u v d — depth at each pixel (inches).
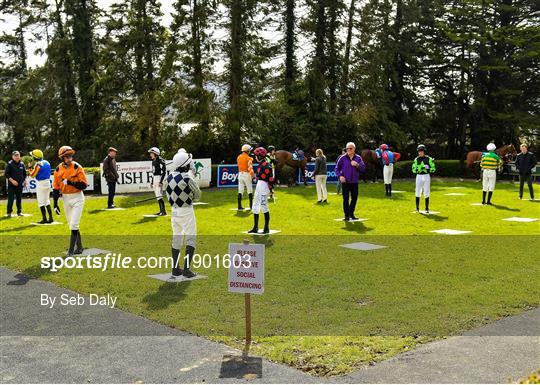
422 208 680.4
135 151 1391.5
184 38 1331.2
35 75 1462.8
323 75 1485.0
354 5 1545.3
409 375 189.6
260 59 1344.7
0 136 1601.9
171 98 1301.7
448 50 1635.1
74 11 1417.3
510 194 860.6
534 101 1606.8
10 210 650.2
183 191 335.3
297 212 647.1
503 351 211.5
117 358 212.2
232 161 1337.4
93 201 812.0
